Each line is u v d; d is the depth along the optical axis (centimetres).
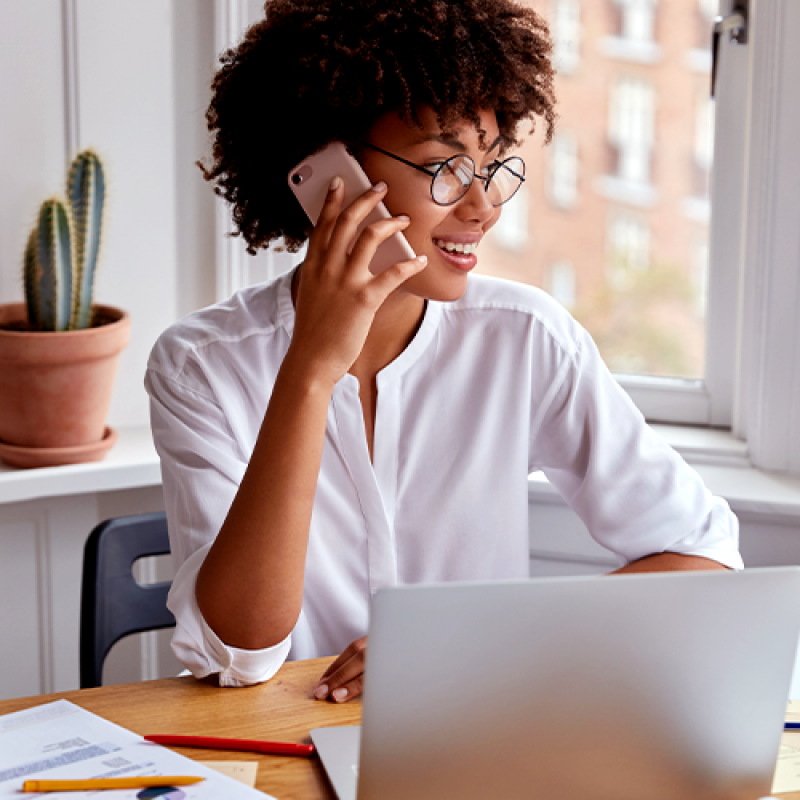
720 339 199
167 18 203
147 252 208
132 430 212
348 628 136
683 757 76
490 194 120
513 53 120
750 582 73
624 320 210
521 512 142
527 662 71
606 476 138
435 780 73
